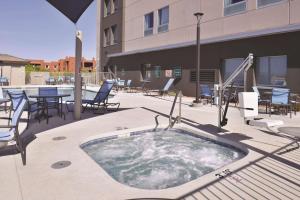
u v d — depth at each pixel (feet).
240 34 45.65
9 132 16.16
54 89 33.53
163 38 67.72
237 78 48.73
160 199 10.76
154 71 70.28
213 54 52.49
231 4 49.44
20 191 11.55
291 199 10.78
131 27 81.61
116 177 16.17
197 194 11.16
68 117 30.42
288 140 19.93
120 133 22.82
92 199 10.80
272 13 42.60
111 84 35.53
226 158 19.25
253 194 11.19
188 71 58.65
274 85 43.21
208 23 54.19
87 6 27.09
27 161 15.20
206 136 22.25
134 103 44.42
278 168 14.11
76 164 14.71
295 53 38.88
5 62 91.86
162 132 25.55
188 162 18.56
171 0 64.44
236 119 29.12
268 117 31.17
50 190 11.63
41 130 23.34
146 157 19.51
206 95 43.32
